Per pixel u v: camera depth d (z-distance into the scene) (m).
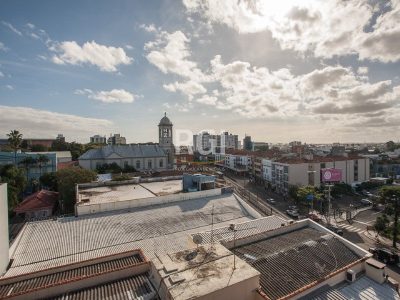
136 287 15.45
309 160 86.31
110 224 33.81
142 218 36.00
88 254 27.16
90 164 97.88
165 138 112.19
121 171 93.31
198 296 12.30
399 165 109.94
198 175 49.66
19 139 75.88
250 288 14.10
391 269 35.72
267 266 18.03
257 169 108.62
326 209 66.12
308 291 15.97
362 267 19.41
